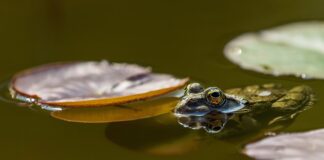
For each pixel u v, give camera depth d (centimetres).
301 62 81
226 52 83
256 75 80
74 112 76
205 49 85
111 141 73
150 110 76
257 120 75
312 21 87
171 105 76
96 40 87
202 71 81
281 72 80
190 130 74
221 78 80
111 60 84
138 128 74
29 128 75
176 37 87
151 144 73
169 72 81
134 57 84
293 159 70
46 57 85
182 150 72
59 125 75
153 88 77
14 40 87
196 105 75
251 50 83
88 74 80
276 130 73
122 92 77
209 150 72
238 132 74
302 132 72
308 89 77
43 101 77
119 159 72
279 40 84
